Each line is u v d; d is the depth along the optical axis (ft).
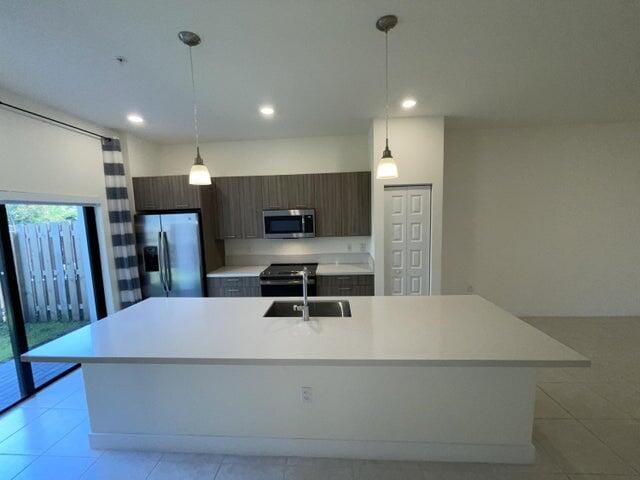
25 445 6.41
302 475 5.51
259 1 4.93
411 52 6.62
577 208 12.89
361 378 5.66
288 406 5.85
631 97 9.39
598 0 5.09
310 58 6.77
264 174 13.96
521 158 12.88
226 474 5.57
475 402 5.55
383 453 5.77
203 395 5.95
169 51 6.38
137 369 6.00
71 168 9.89
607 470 5.40
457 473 5.44
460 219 13.25
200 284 12.16
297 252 14.14
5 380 8.77
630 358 9.48
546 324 12.35
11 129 8.07
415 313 6.45
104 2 4.85
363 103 9.53
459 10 5.29
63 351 4.94
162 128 11.64
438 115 10.82
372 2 5.04
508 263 13.37
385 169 6.39
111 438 6.18
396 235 11.67
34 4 4.84
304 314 6.20
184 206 12.20
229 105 9.46
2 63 6.63
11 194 8.05
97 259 11.15
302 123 11.54
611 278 13.03
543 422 6.63
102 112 9.74
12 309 8.04
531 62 7.14
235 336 5.44
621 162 12.49
